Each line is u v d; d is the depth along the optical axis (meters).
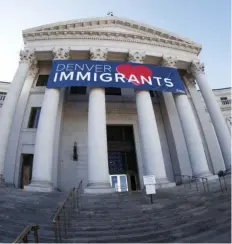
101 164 14.40
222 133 17.98
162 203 10.11
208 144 20.75
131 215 8.86
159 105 23.70
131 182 19.83
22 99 20.25
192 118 18.53
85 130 20.75
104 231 7.53
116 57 20.86
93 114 16.19
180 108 18.98
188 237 6.75
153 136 16.08
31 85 21.27
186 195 10.92
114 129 22.05
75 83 16.88
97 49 19.62
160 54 21.14
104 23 21.86
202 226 7.18
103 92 17.36
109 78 17.50
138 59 20.00
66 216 8.70
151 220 8.33
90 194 12.63
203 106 23.08
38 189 13.34
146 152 15.66
